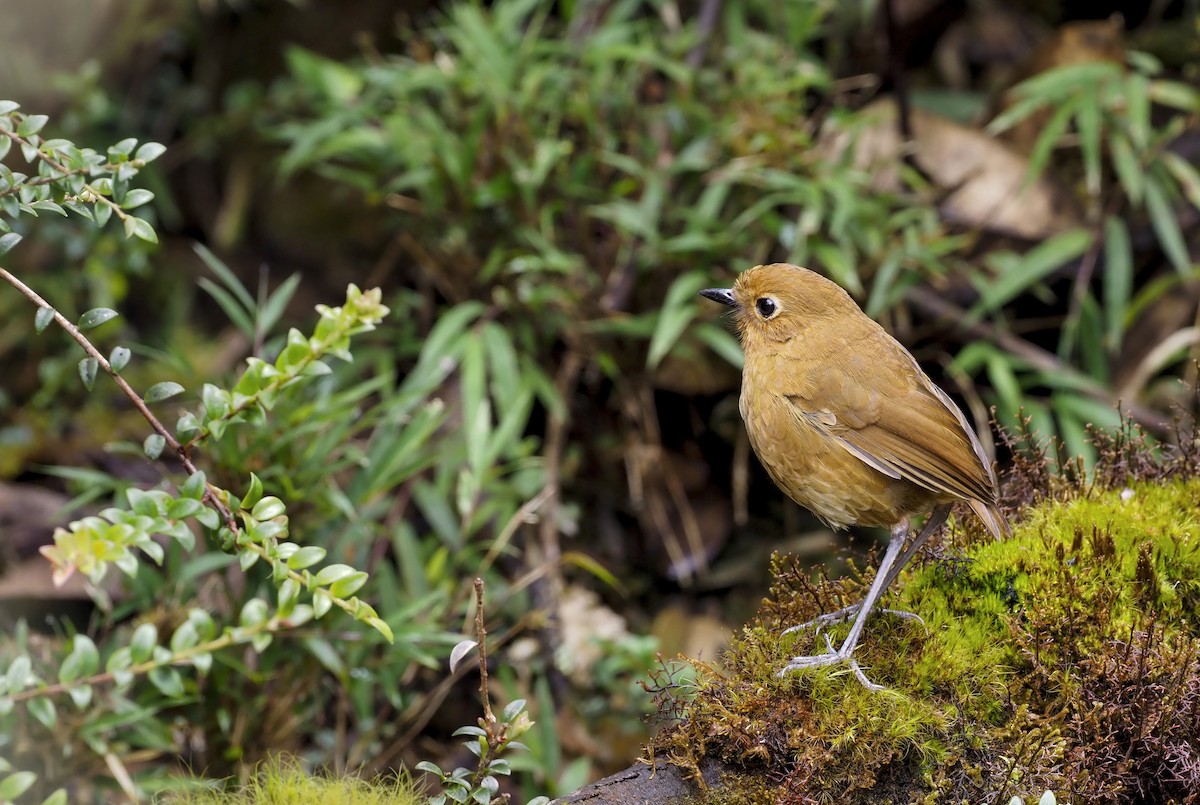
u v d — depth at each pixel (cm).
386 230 1255
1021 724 534
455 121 1046
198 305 1295
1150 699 539
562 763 930
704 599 1099
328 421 797
